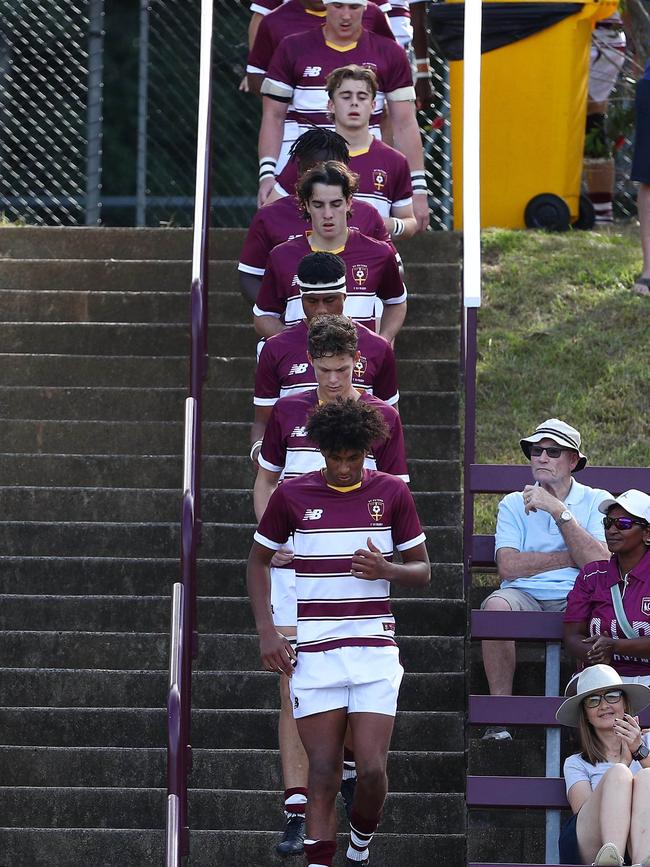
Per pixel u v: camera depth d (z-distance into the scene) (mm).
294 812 20750
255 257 24062
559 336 33125
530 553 24203
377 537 19188
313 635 19125
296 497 19203
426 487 28312
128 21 63375
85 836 23266
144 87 45594
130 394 30438
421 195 27891
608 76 39500
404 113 27922
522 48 36969
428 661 25297
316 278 21281
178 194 56719
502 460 29469
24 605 26469
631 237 37625
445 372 30328
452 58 37000
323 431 18719
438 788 23953
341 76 25234
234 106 56062
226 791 23641
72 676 25297
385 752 19000
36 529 27703
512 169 37656
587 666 22484
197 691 25000
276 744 24578
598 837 20766
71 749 24375
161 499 28312
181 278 33531
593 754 21594
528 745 23859
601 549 23562
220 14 52625
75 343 31969
